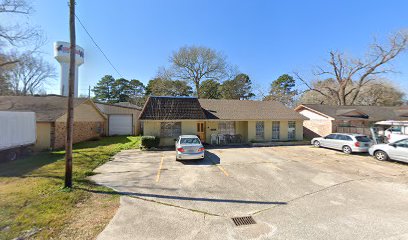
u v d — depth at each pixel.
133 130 26.44
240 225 4.55
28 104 17.08
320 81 35.06
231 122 19.06
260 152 14.05
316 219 4.82
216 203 5.74
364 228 4.41
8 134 10.59
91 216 4.84
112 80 58.38
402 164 10.62
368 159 11.84
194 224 4.58
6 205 5.22
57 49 28.91
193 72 37.94
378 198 6.13
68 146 6.56
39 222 4.46
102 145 16.75
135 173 8.80
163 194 6.39
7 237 3.90
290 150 14.92
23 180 7.34
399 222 4.66
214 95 39.81
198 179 7.98
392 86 33.50
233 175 8.54
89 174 8.55
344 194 6.46
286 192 6.62
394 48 26.50
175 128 16.98
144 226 4.45
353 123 21.72
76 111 18.36
